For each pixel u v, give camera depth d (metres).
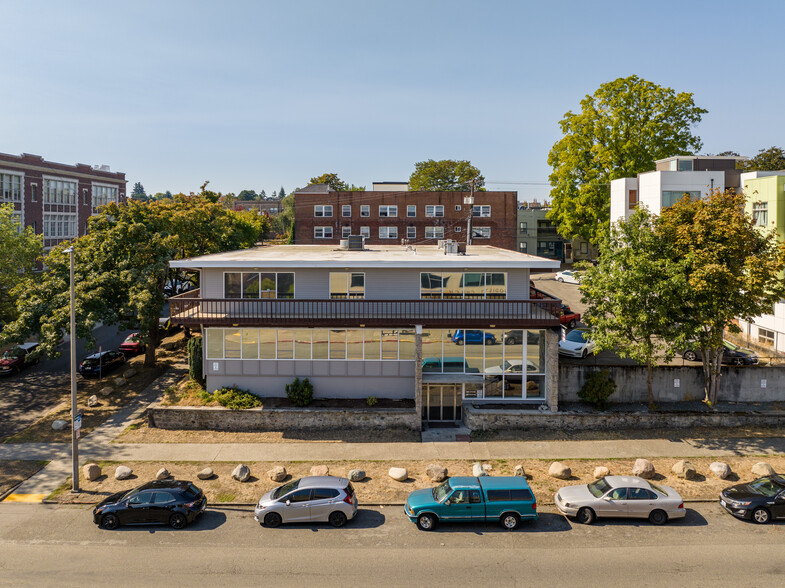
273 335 30.27
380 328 29.84
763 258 26.27
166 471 23.62
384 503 21.45
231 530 19.50
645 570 16.62
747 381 29.61
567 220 60.00
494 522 19.83
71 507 21.38
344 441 27.42
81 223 73.06
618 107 55.31
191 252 44.66
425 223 72.25
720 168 49.22
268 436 28.03
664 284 25.38
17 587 15.98
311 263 28.28
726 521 19.75
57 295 32.81
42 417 30.34
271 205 181.25
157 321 36.88
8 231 40.69
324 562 17.27
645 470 23.03
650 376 28.45
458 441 27.25
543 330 29.95
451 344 29.95
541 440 27.19
